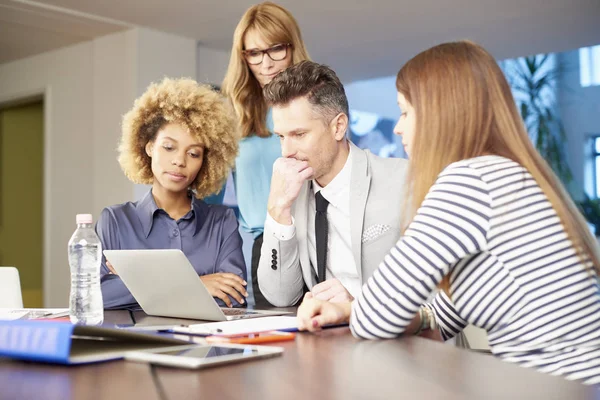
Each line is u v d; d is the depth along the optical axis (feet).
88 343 3.71
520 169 4.31
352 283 7.00
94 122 19.03
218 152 7.43
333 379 2.96
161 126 7.00
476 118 4.47
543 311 4.09
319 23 17.78
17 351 3.43
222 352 3.56
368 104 26.66
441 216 4.18
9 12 16.63
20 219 24.26
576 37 19.60
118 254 5.37
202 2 15.92
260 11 8.47
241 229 8.79
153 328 4.70
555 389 2.73
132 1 15.89
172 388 2.81
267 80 8.52
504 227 4.16
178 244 7.08
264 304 7.32
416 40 19.63
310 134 6.59
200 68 19.84
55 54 20.36
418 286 4.18
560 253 4.17
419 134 4.58
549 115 31.14
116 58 18.42
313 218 7.05
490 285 4.18
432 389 2.74
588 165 35.99
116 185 18.42
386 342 4.10
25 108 24.16
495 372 3.08
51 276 20.13
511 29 18.62
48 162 20.43
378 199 6.85
